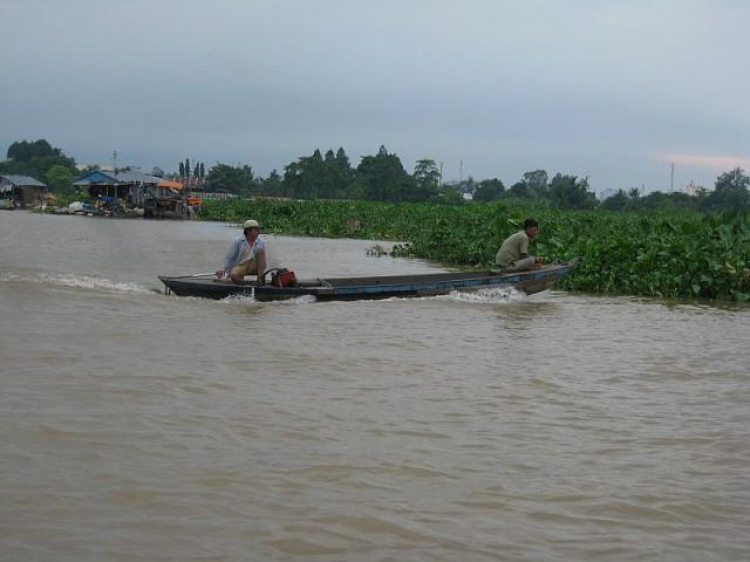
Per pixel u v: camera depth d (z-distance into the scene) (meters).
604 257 16.20
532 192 85.50
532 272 13.50
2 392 6.24
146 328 9.29
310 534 4.04
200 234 33.22
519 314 11.66
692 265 15.21
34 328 8.91
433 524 4.22
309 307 11.65
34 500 4.31
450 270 19.91
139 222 44.75
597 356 8.65
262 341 8.78
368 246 28.73
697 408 6.63
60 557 3.70
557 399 6.79
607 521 4.35
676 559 3.93
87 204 60.00
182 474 4.76
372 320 10.55
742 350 9.20
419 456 5.23
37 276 13.77
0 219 43.81
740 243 16.36
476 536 4.11
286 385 6.88
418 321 10.60
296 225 39.12
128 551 3.79
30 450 5.04
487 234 22.27
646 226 20.48
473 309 11.95
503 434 5.78
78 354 7.68
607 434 5.87
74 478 4.63
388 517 4.28
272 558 3.78
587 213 38.12
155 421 5.72
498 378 7.45
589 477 4.98
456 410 6.34
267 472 4.84
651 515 4.45
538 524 4.28
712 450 5.56
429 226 30.23
